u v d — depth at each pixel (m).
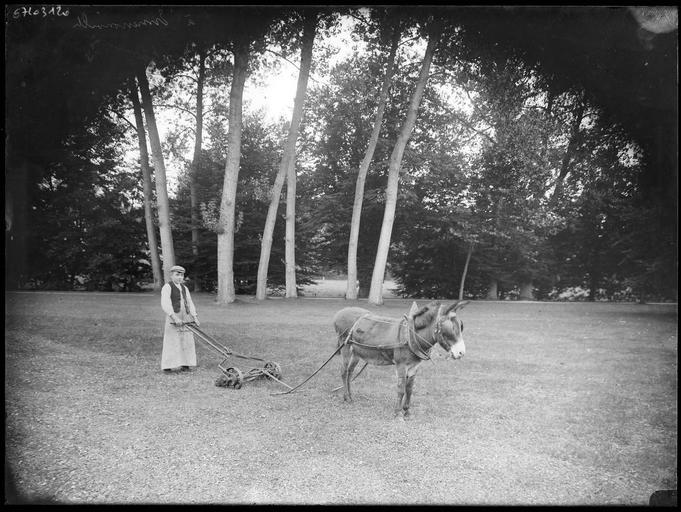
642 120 8.23
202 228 20.47
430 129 17.75
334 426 5.09
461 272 16.81
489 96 13.06
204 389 6.41
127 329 10.38
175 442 4.59
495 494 3.73
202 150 21.16
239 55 14.12
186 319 7.41
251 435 4.80
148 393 6.14
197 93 19.70
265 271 17.89
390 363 5.58
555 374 7.32
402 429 5.04
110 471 3.97
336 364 8.05
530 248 15.35
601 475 4.06
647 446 4.66
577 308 13.71
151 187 20.95
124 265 20.30
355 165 20.67
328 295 21.52
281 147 21.66
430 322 5.04
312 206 21.84
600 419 5.31
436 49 14.55
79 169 17.05
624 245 12.84
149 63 13.55
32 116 10.18
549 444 4.70
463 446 4.64
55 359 7.61
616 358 8.33
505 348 9.27
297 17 13.83
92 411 5.36
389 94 18.27
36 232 17.31
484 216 15.45
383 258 16.25
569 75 8.85
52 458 4.17
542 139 13.08
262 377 7.00
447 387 6.71
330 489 3.75
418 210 16.89
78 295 16.06
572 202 13.89
